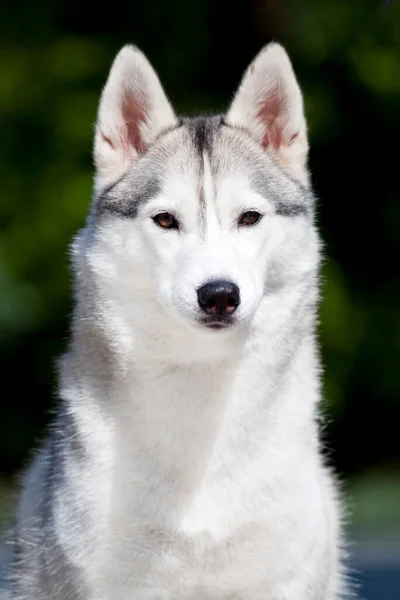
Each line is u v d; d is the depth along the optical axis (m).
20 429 32.78
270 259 12.02
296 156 12.66
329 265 31.75
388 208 33.38
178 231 11.88
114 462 11.76
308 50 31.75
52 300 30.73
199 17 32.91
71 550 11.74
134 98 12.63
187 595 11.89
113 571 11.72
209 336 11.41
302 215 12.32
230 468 11.73
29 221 30.66
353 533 25.31
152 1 32.88
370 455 34.41
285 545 11.73
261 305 11.93
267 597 11.88
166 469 11.72
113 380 11.95
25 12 32.16
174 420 11.75
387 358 32.50
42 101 31.08
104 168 12.55
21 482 13.70
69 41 31.92
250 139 12.55
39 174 30.80
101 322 12.06
